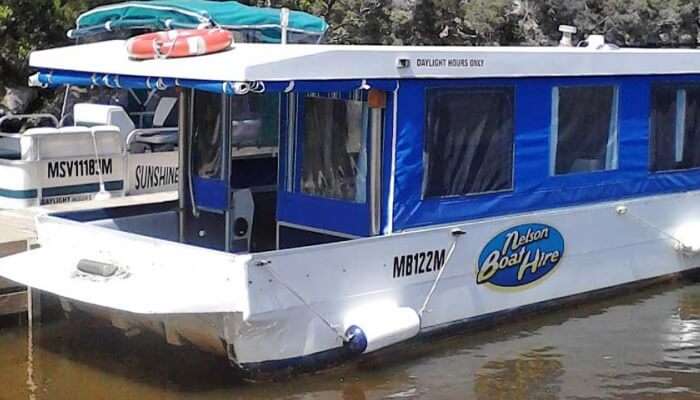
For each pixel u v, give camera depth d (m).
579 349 9.77
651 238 11.69
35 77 9.55
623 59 11.06
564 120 10.56
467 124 9.65
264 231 10.55
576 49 10.70
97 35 14.72
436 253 9.38
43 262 9.16
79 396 8.39
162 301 7.98
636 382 8.95
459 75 9.47
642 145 11.47
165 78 8.45
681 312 11.00
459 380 8.88
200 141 10.44
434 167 9.42
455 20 26.03
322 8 23.56
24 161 11.95
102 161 12.77
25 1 17.62
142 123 14.97
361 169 9.25
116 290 8.36
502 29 27.67
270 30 13.80
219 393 8.45
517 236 10.14
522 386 8.79
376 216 9.14
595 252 11.05
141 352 9.48
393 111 9.06
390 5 24.89
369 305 8.89
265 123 10.45
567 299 10.85
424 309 9.37
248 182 10.38
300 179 9.75
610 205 11.12
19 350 9.52
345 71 8.60
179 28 13.39
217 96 10.21
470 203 9.76
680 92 11.84
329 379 8.77
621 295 11.50
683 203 12.01
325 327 8.61
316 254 8.44
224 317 8.11
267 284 8.14
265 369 8.42
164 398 8.34
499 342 9.88
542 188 10.43
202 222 10.53
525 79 10.11
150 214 10.57
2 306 10.04
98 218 10.23
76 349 9.57
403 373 9.00
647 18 29.91
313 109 9.59
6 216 11.38
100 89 14.95
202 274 8.23
